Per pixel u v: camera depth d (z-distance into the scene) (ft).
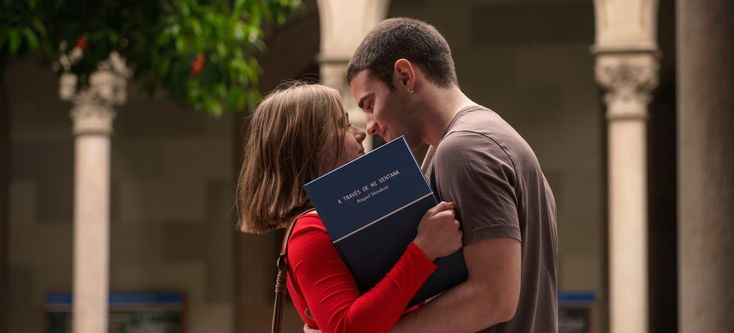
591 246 82.12
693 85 19.76
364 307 12.88
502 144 13.26
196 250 85.76
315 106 14.23
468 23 83.61
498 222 12.84
